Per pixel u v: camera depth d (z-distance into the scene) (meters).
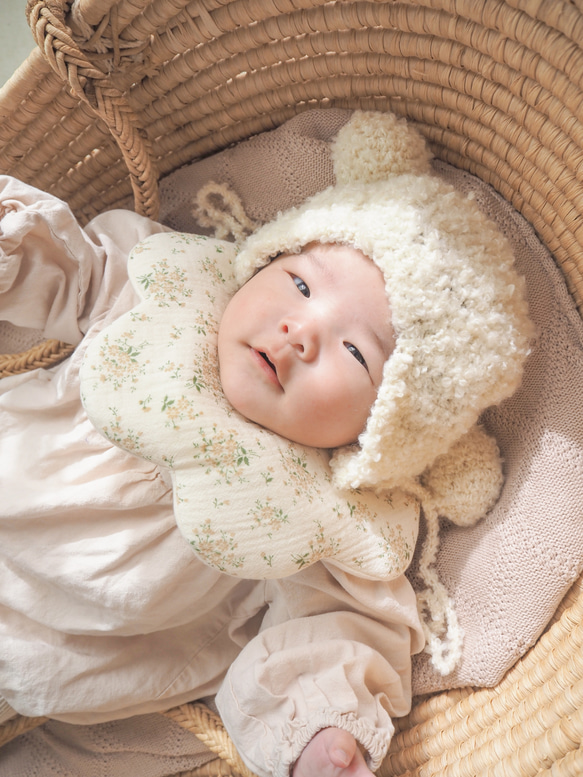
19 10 0.84
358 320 0.53
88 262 0.60
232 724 0.55
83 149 0.65
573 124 0.53
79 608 0.58
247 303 0.55
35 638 0.58
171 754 0.64
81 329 0.62
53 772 0.65
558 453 0.58
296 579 0.57
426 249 0.53
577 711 0.51
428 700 0.61
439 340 0.53
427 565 0.60
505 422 0.60
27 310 0.61
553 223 0.57
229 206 0.65
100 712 0.61
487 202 0.59
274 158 0.62
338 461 0.55
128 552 0.57
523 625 0.57
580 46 0.51
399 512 0.57
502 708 0.56
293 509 0.53
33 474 0.59
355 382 0.53
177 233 0.60
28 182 0.67
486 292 0.54
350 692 0.54
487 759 0.54
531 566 0.57
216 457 0.53
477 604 0.59
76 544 0.58
